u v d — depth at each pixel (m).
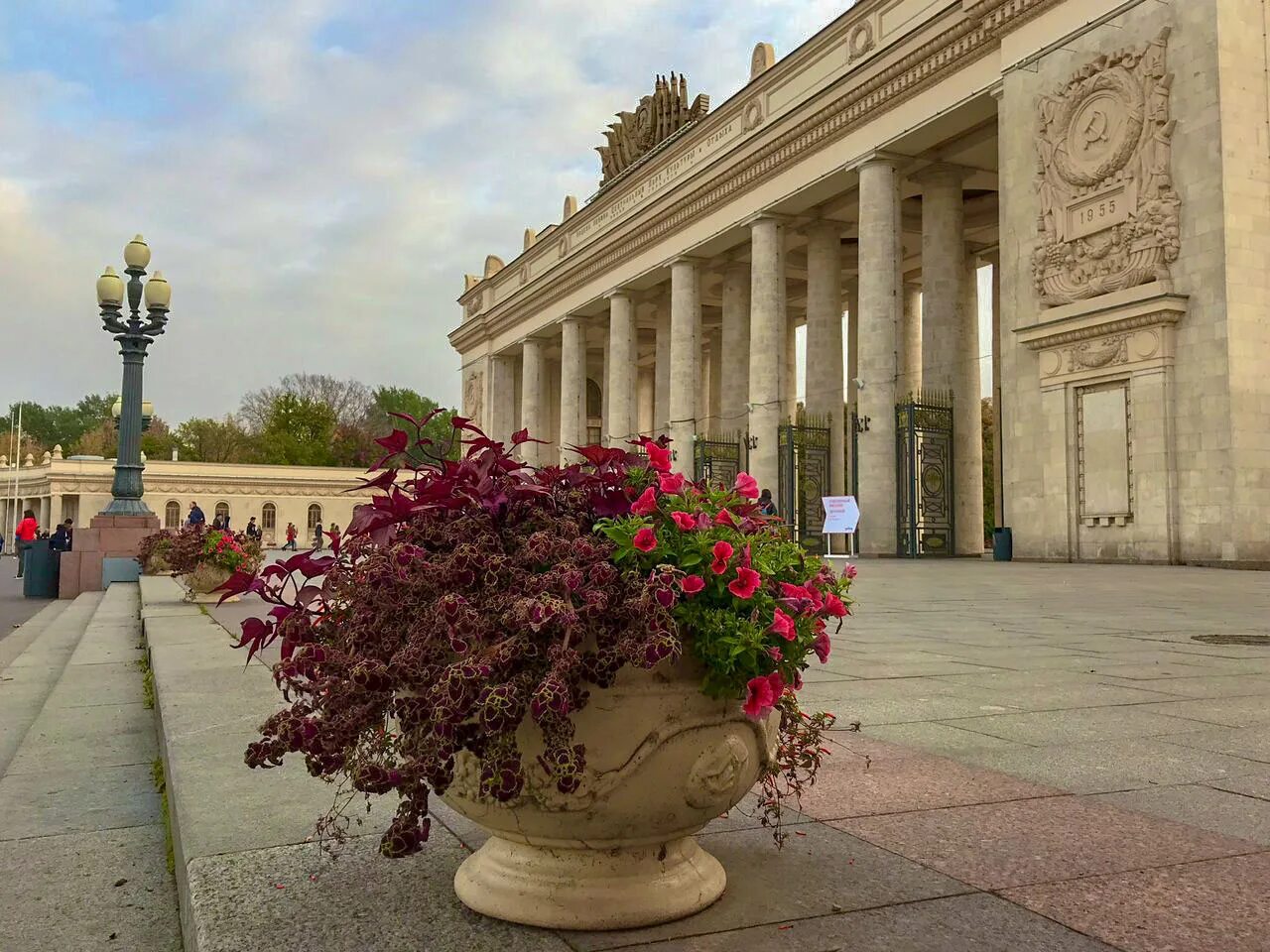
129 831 4.39
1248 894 2.70
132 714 7.33
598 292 51.09
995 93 26.59
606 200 51.44
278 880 2.89
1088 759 4.35
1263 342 20.34
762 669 2.60
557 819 2.55
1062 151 23.70
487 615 2.49
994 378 41.25
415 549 2.61
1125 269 21.92
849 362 47.53
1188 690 6.22
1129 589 15.52
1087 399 22.94
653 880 2.64
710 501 2.81
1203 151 20.62
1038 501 24.11
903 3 31.53
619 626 2.49
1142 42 21.91
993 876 2.87
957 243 32.62
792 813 3.54
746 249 43.97
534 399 60.84
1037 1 24.64
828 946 2.38
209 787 3.91
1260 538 19.97
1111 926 2.49
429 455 2.92
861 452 31.52
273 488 75.94
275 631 2.98
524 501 2.80
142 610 13.34
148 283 24.91
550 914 2.53
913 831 3.31
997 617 11.56
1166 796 3.73
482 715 2.31
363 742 2.81
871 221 31.86
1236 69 20.56
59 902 3.49
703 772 2.58
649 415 68.12
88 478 72.06
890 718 5.30
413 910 2.66
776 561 2.74
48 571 23.45
